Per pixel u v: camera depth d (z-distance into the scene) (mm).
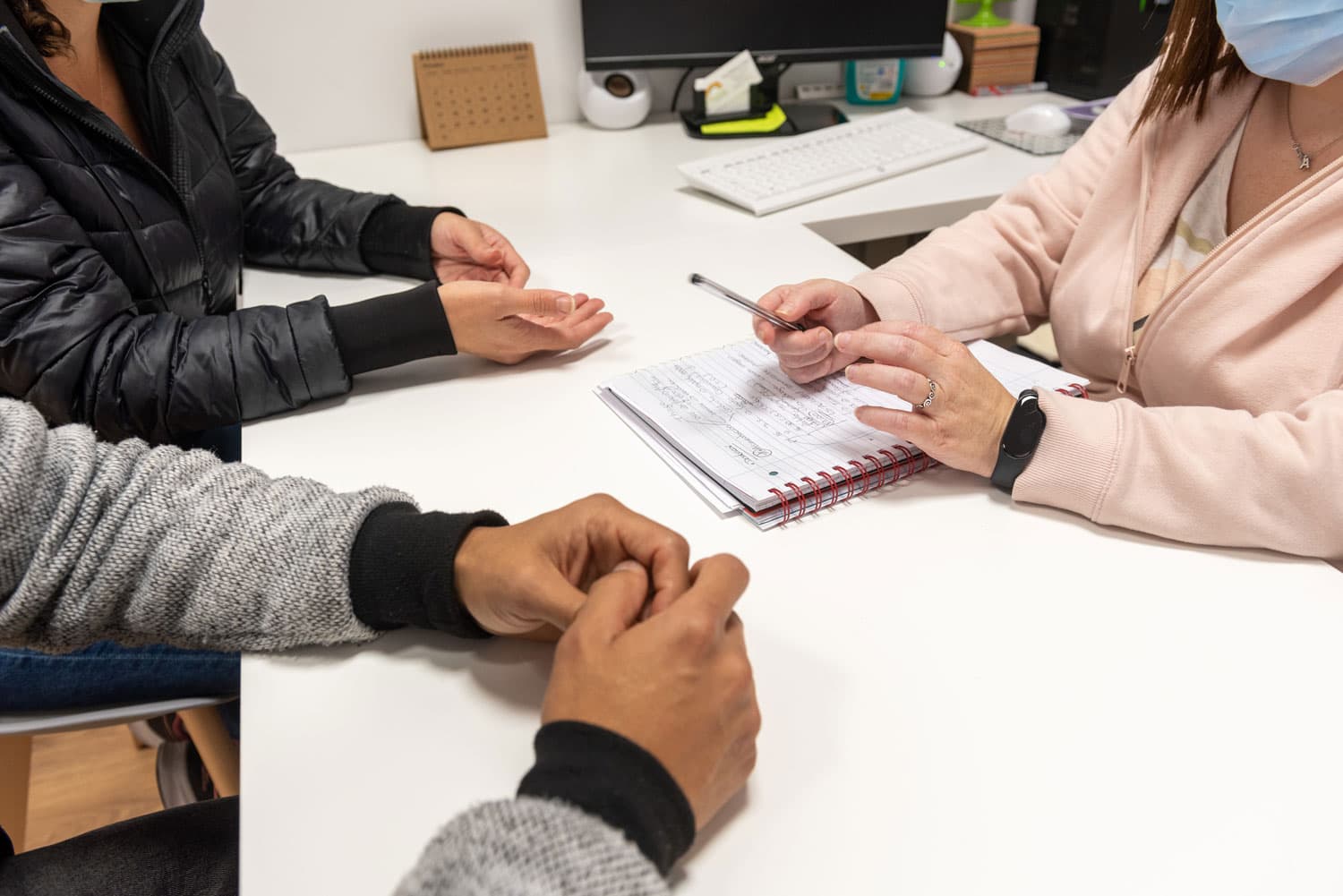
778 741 508
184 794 1255
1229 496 642
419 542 579
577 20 1659
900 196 1331
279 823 471
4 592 563
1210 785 482
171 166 1009
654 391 836
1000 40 1777
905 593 614
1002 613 597
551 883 380
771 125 1631
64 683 787
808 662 559
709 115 1651
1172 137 903
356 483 732
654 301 1036
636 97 1679
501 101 1615
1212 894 431
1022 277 1022
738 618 529
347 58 1562
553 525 569
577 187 1405
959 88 1868
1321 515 632
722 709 459
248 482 627
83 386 809
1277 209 764
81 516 576
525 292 872
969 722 519
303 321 844
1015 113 1642
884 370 695
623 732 439
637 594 508
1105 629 585
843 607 602
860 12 1622
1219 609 604
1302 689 540
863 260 1695
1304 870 441
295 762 505
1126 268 918
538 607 531
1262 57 747
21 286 789
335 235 1130
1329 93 801
